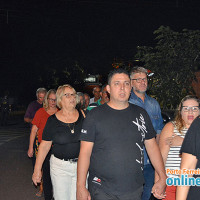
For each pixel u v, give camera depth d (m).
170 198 4.35
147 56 12.34
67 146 4.68
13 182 7.93
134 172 3.65
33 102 7.80
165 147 4.38
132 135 3.66
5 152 12.06
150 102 5.42
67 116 4.75
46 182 5.98
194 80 12.49
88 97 8.38
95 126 3.68
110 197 3.65
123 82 3.71
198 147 2.96
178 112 4.36
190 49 12.16
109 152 3.63
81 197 3.69
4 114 22.33
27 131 19.09
